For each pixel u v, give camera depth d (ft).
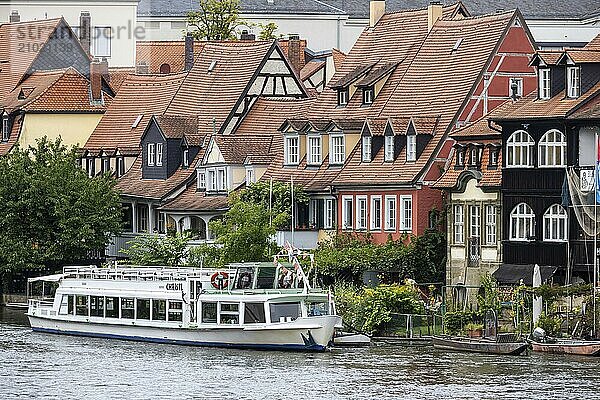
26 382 571.28
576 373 577.02
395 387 555.69
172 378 578.25
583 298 654.53
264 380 572.10
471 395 538.88
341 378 573.74
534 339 633.61
